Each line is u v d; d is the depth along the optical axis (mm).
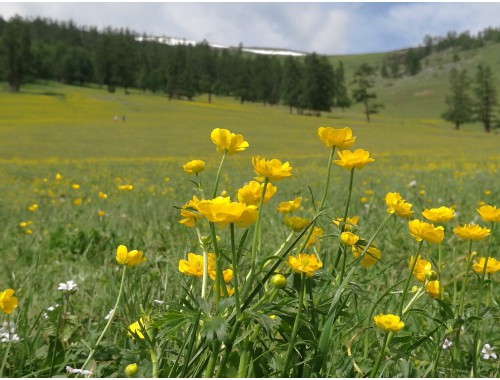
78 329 2471
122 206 7598
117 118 68875
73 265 3953
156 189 12281
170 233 4777
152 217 6102
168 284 2787
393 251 4367
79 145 42469
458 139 63438
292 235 1597
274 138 55750
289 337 1506
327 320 1462
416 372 1751
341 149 1701
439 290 1820
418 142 56406
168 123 68562
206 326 1231
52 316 2445
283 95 121375
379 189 9617
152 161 29656
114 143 44906
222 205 1243
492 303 2482
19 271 3910
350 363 1688
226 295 1443
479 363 1910
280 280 1325
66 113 76500
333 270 1767
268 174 1424
